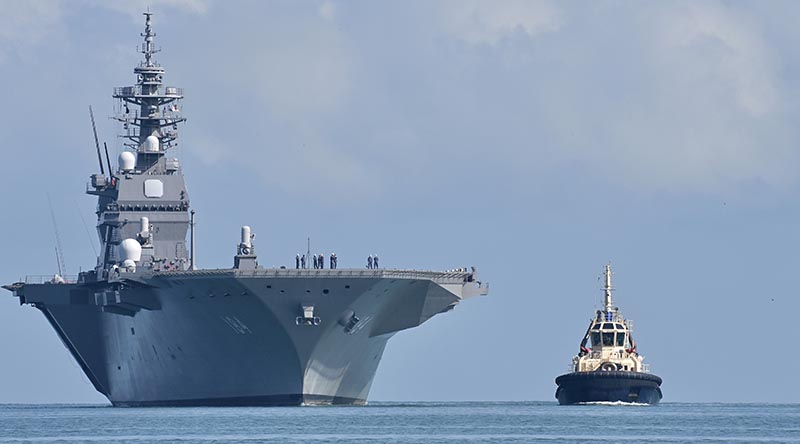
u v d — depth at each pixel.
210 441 175.50
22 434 191.50
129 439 180.12
